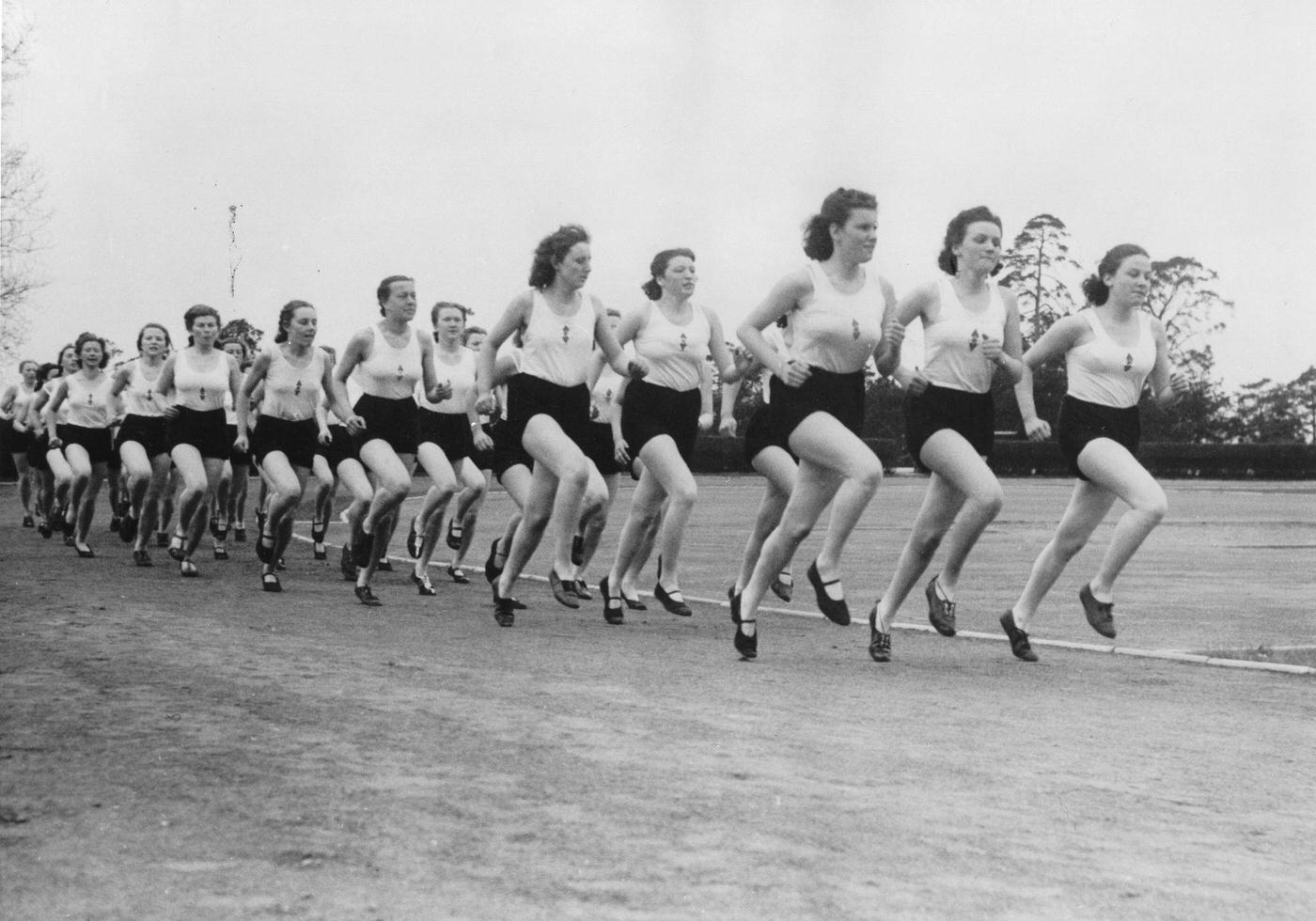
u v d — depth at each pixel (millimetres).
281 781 4637
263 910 3418
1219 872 4039
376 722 5695
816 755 5355
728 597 11469
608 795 4586
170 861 3768
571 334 9547
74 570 13055
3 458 38625
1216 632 10180
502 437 11594
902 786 4895
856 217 7992
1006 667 8250
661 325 10641
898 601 8406
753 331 8164
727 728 5828
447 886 3621
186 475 12555
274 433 12359
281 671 6980
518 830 4145
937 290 8398
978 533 8336
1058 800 4805
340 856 3844
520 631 9336
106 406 16391
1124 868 4023
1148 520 8375
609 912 3469
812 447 8086
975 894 3721
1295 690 7590
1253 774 5371
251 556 15602
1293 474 56250
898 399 71812
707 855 3953
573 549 11023
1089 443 8586
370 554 10758
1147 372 8711
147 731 5371
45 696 6062
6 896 3471
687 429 10758
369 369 11188
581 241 9430
